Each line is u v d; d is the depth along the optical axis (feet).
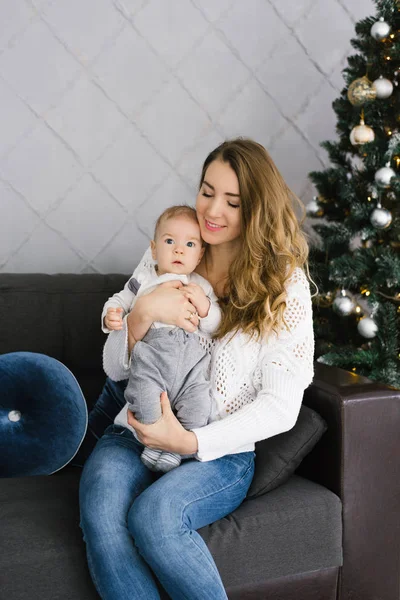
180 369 4.77
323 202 7.42
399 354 6.97
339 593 5.18
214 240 5.16
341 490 5.08
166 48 7.67
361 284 7.14
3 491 5.08
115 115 7.59
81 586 4.32
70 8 7.27
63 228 7.57
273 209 5.04
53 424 5.48
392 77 6.98
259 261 5.08
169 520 4.19
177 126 7.86
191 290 5.03
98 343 6.37
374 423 5.14
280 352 4.85
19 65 7.20
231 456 4.91
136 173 7.76
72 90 7.39
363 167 7.45
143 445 4.98
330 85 8.46
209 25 7.81
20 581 4.22
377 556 5.25
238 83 8.04
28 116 7.29
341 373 5.68
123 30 7.48
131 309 5.32
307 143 8.48
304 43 8.25
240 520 4.69
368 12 8.45
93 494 4.43
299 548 4.86
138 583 4.08
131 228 7.82
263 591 4.84
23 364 5.51
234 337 4.97
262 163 5.06
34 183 7.41
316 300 7.37
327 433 5.19
